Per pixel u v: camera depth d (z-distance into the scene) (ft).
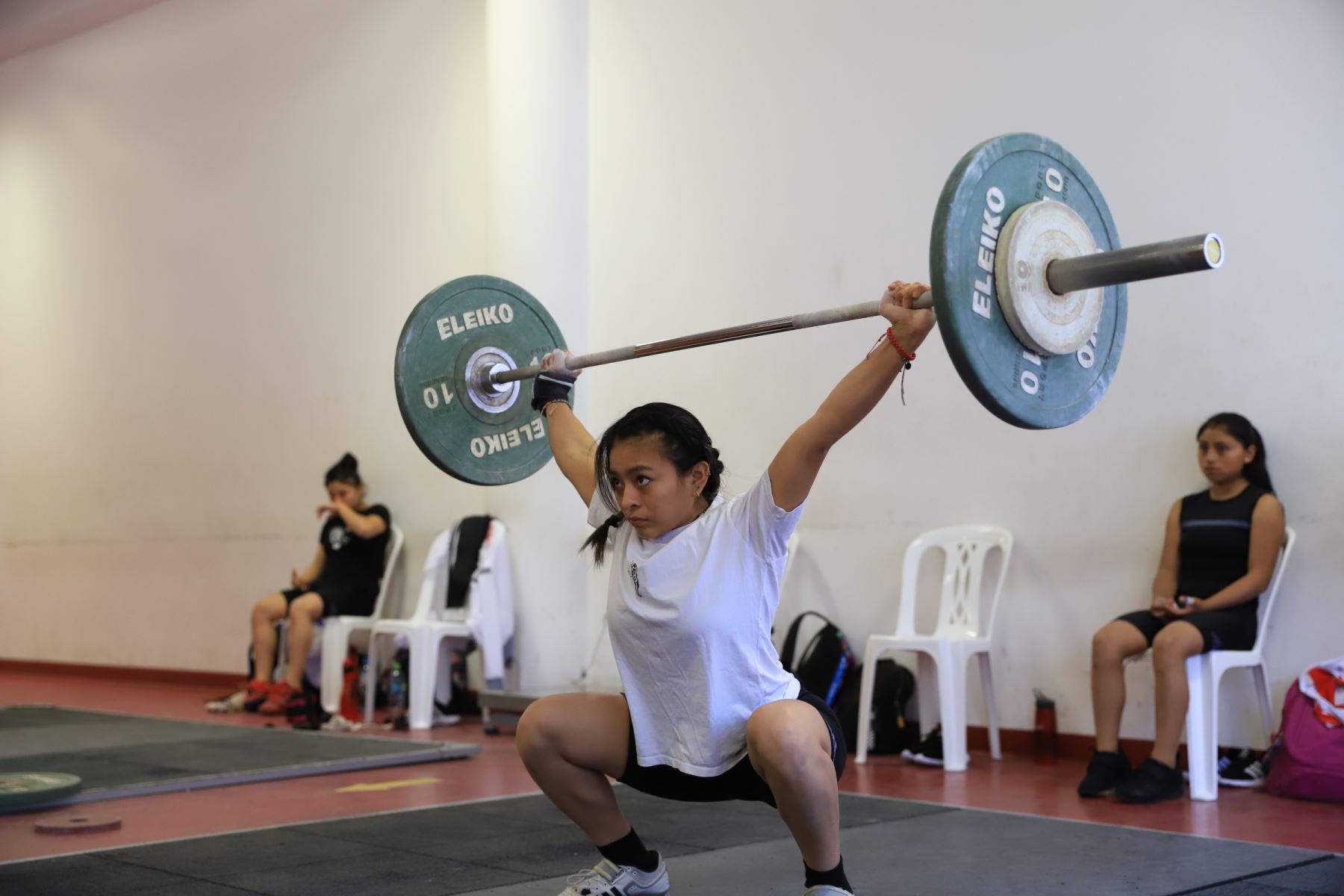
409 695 18.62
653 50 18.37
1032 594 14.74
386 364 21.16
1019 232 6.68
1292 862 9.11
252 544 23.07
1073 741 14.39
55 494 26.71
